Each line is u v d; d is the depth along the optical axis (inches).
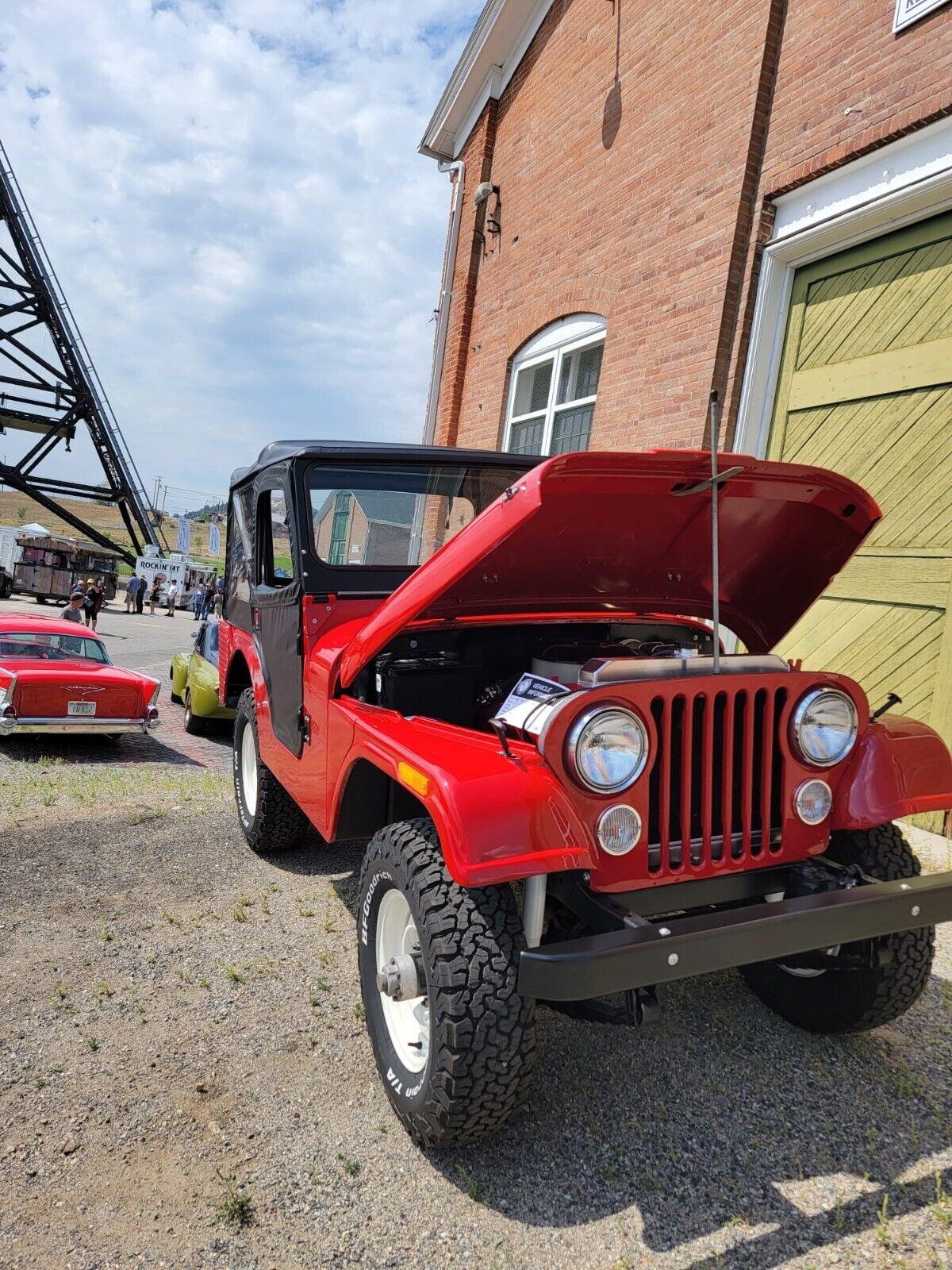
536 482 86.8
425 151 458.0
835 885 89.4
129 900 153.6
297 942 137.2
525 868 77.4
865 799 94.4
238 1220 78.5
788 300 239.8
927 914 85.7
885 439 206.5
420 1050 90.4
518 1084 81.0
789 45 234.8
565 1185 83.4
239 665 194.5
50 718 324.2
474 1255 75.0
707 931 75.4
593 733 81.6
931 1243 76.4
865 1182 84.0
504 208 398.6
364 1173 85.1
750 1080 100.8
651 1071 102.4
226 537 214.4
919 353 198.7
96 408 1362.0
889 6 203.3
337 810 115.7
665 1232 77.6
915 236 202.8
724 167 252.5
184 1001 118.1
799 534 111.1
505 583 115.3
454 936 81.8
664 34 287.6
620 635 131.2
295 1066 103.3
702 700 89.4
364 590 139.0
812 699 92.2
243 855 180.7
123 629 1027.9
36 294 1262.3
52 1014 113.4
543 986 71.4
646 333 283.3
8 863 172.2
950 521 187.6
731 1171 85.4
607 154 315.0
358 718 109.0
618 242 303.6
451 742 93.2
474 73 414.0
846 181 216.2
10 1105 94.2
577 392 337.7
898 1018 115.0
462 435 424.2
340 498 140.8
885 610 199.9
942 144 191.0
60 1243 75.4
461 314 426.0
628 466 90.1
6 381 1294.3
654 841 89.6
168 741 375.9
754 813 94.4
